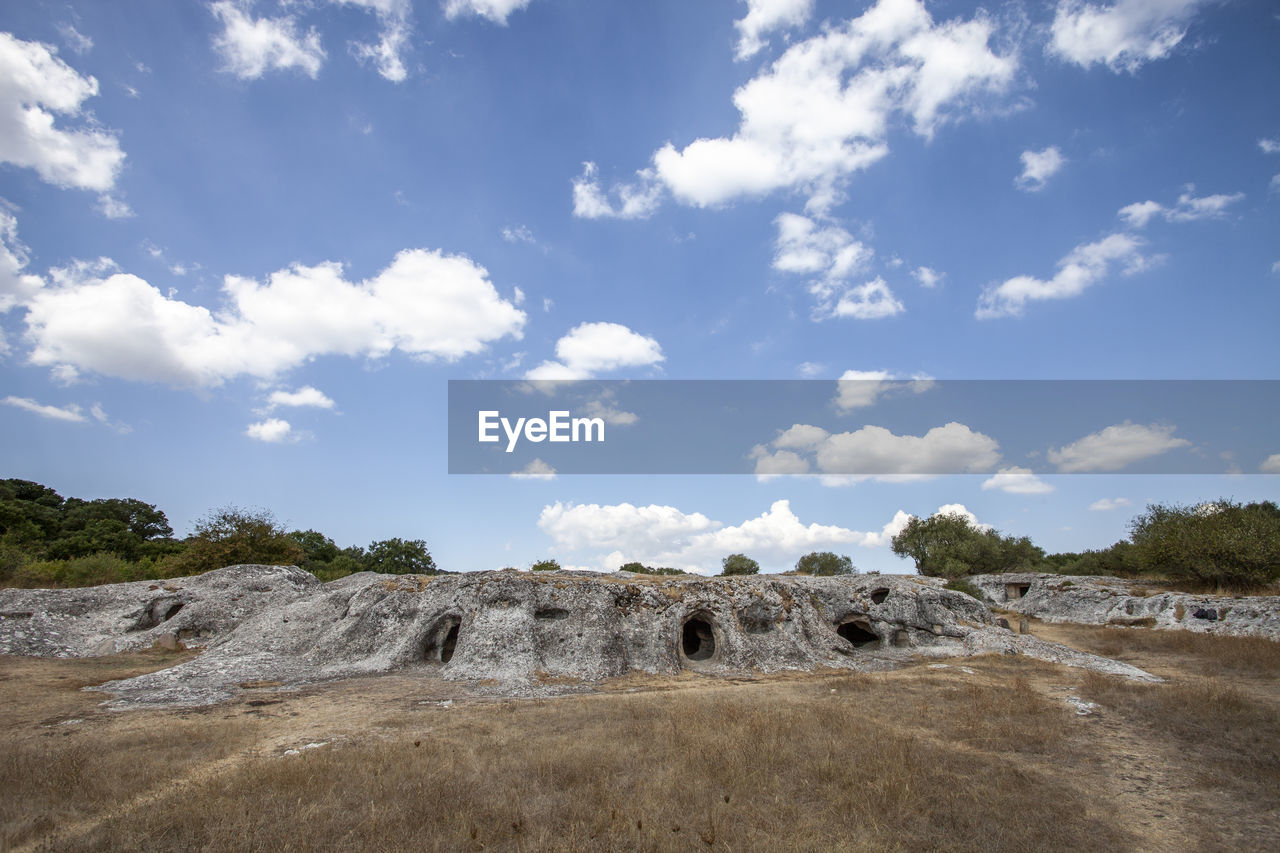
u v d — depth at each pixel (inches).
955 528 2193.7
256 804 316.2
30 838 286.2
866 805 324.2
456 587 832.3
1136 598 1275.8
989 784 361.4
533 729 480.7
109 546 1883.6
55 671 710.5
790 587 958.4
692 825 302.2
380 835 284.4
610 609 834.2
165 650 855.7
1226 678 727.7
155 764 383.9
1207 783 373.4
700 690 679.1
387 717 526.3
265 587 1013.8
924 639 975.0
